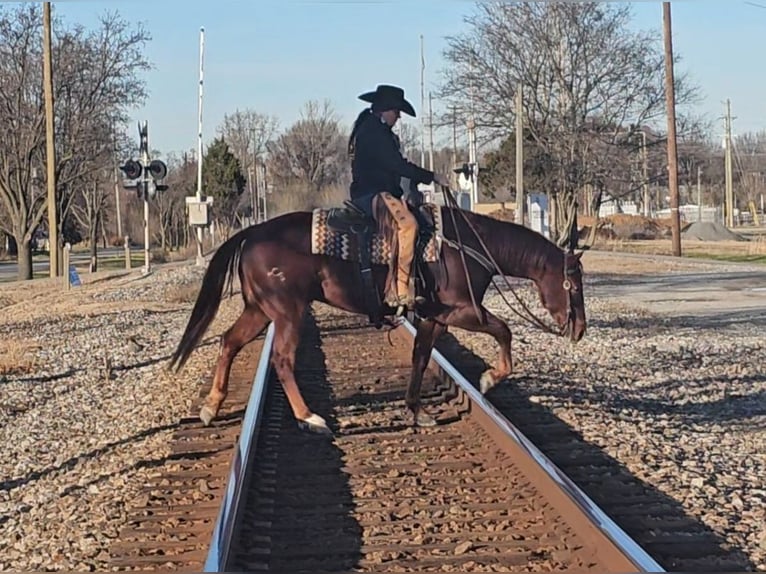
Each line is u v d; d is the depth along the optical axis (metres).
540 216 40.47
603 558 5.77
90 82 49.06
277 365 9.31
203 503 7.43
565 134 53.91
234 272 9.54
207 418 9.92
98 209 71.81
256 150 112.88
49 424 10.99
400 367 13.48
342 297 9.30
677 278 32.62
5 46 48.56
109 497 7.81
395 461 8.37
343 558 6.15
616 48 53.81
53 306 26.62
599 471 8.02
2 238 92.75
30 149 49.31
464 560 6.00
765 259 43.59
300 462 8.41
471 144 47.38
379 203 9.19
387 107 9.30
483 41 54.31
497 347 15.78
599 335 17.41
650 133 55.66
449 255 9.41
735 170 129.00
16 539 7.02
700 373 13.35
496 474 7.89
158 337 18.52
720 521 6.81
